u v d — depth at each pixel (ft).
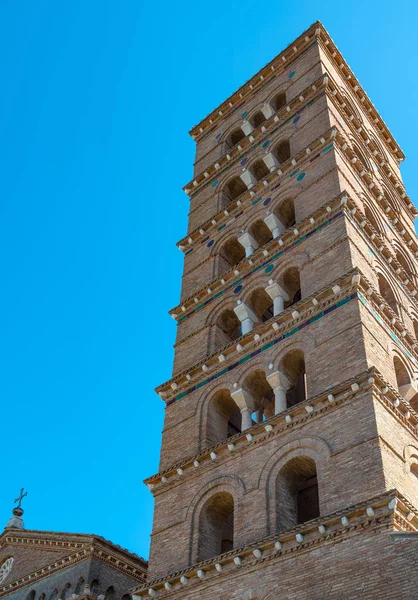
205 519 103.14
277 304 120.37
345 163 138.21
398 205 165.99
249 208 146.20
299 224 125.18
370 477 85.25
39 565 147.13
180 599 94.07
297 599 81.15
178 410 121.29
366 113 182.80
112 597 135.74
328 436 93.09
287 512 94.53
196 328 133.49
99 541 138.92
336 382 98.22
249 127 173.78
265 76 181.16
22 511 167.43
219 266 144.36
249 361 115.03
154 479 111.96
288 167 142.92
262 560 87.71
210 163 176.35
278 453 97.86
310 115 152.35
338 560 80.48
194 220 162.20
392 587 74.49
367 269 117.70
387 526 78.69
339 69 177.37
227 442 104.88
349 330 102.58
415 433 96.73
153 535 105.81
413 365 112.27
